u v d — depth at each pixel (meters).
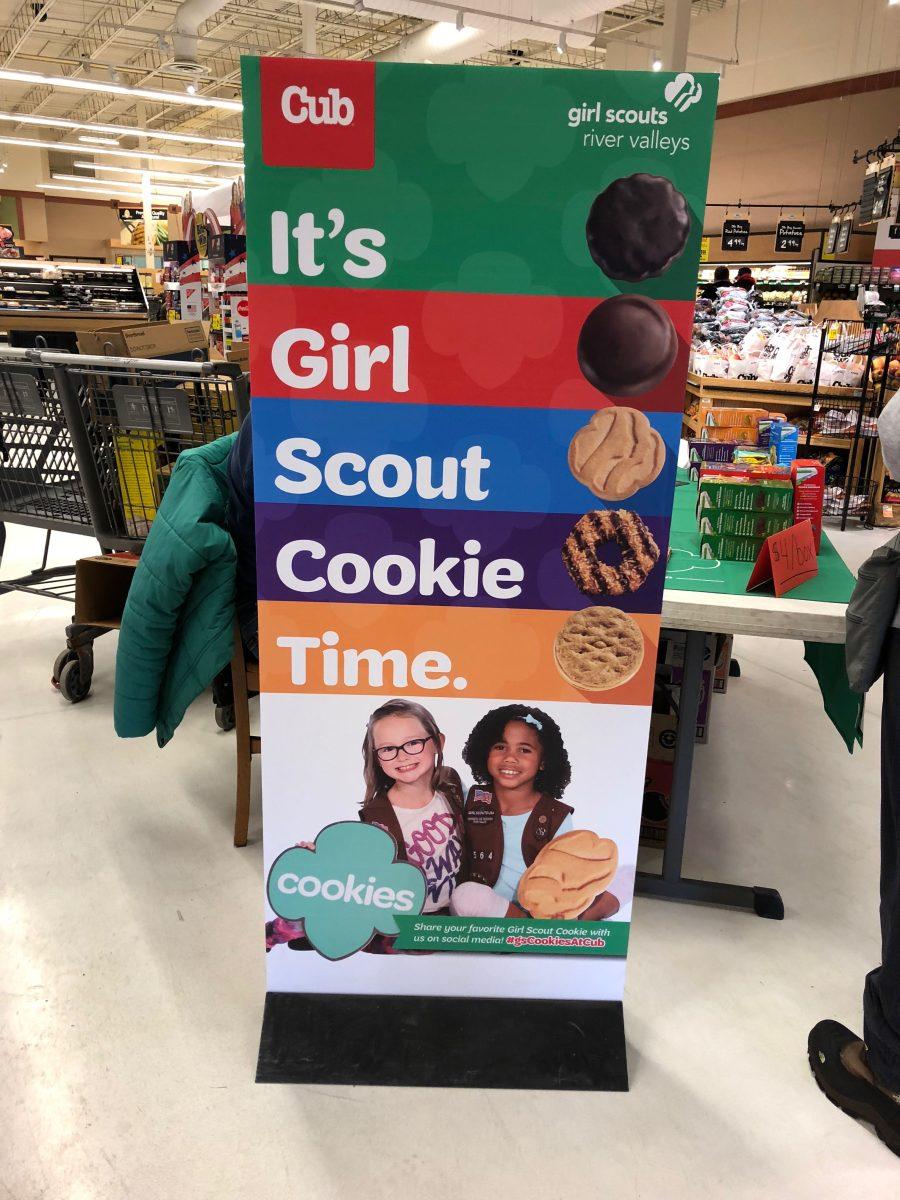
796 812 2.87
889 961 1.66
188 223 6.54
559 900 1.78
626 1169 1.60
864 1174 1.62
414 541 1.56
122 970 2.04
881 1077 1.68
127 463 3.04
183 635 2.28
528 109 1.34
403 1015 1.83
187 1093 1.73
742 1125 1.70
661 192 1.38
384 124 1.35
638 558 1.57
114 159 27.48
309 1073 1.76
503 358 1.46
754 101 12.94
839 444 6.72
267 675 1.64
